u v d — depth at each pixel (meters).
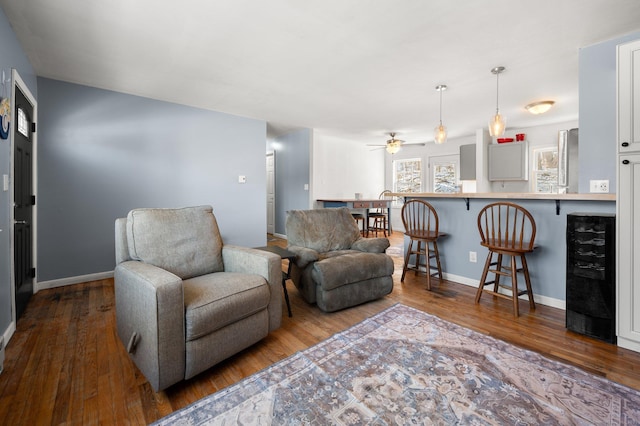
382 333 2.08
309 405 1.38
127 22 2.15
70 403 1.40
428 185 7.23
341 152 7.02
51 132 3.11
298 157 6.00
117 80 3.21
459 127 5.64
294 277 2.84
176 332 1.44
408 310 2.49
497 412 1.33
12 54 2.20
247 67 2.93
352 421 1.28
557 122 5.28
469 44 2.50
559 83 3.41
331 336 2.04
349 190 7.21
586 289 2.02
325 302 2.35
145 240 1.90
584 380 1.55
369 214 6.75
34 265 2.92
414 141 7.03
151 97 3.78
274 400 1.41
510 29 2.27
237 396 1.45
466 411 1.33
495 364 1.69
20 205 2.47
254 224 4.88
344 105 4.22
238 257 2.13
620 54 1.82
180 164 4.08
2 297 1.93
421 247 3.64
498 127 3.32
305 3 1.96
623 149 1.81
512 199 2.81
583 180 2.52
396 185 7.86
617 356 1.78
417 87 3.51
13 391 1.48
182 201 4.11
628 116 1.79
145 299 1.43
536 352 1.82
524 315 2.38
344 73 3.10
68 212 3.22
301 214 2.98
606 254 1.94
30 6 1.95
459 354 1.80
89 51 2.56
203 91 3.59
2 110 1.92
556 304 2.55
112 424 1.28
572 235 2.09
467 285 3.18
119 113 3.56
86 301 2.74
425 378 1.57
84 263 3.34
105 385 1.53
